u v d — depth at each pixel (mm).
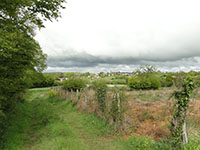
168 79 31484
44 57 10406
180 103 4168
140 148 4531
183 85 4191
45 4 4969
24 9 4898
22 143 5523
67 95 16312
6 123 6418
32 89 35719
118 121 6410
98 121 7504
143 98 15414
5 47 3773
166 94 17250
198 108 8805
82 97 12680
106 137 5887
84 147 5023
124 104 7090
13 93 8188
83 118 8602
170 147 4180
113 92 7230
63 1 5242
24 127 7398
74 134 6156
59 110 11773
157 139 5188
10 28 4461
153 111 9078
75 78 20328
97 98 8648
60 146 4785
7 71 5316
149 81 24188
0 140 5027
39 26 5340
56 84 44844
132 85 25016
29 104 15805
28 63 6656
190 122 6359
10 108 8328
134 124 6660
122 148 4855
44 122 7988
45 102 16156
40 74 11164
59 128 6441
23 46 5578
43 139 5695
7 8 4289
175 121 4320
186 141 4109
